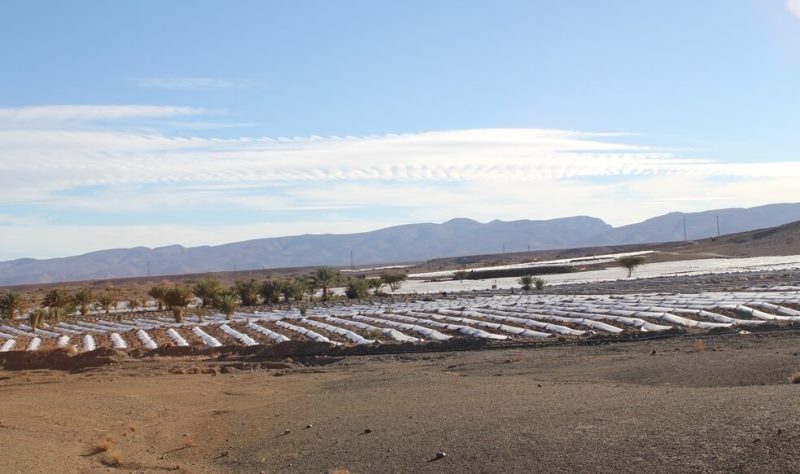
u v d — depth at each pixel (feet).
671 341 99.66
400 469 40.78
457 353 111.14
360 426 53.78
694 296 155.33
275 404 71.56
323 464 44.55
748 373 60.70
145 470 48.06
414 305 205.87
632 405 47.65
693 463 33.50
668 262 458.91
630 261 325.83
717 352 79.87
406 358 111.04
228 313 204.54
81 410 70.85
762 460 32.17
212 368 112.88
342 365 109.40
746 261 401.70
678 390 53.88
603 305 155.43
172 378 102.63
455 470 38.83
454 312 171.01
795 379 54.03
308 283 298.97
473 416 51.62
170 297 201.26
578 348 102.94
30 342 166.50
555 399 55.57
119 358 128.67
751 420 38.04
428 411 56.49
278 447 51.03
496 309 169.27
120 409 72.38
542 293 226.17
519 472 36.65
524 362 90.99
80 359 128.47
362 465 42.83
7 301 248.32
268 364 115.85
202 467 48.37
